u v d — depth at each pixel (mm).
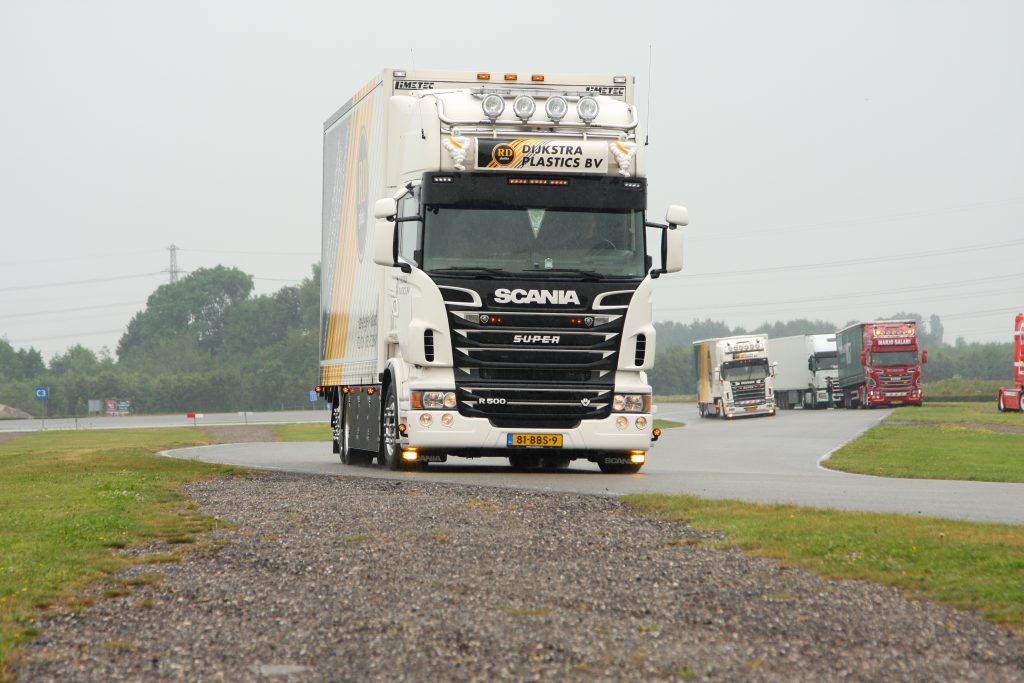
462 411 53156
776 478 55844
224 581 27047
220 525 36594
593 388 53688
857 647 20062
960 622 21547
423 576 26859
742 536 31000
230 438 154375
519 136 53125
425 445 53312
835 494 44469
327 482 51188
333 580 26734
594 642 20531
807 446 111000
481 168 52906
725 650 19922
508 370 53469
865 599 23422
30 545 32000
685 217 54000
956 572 25281
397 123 58938
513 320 52969
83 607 24422
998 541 28547
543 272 53000
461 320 52781
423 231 52969
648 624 21875
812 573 26047
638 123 54250
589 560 28594
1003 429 132750
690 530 32875
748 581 25406
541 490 45312
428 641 20828
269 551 30922
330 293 73750
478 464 70000
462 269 52812
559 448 53562
